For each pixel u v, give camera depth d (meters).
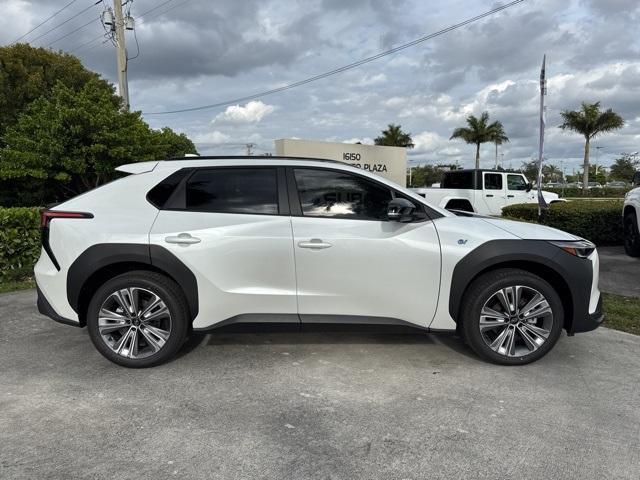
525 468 2.67
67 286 3.92
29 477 2.58
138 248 3.86
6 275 7.56
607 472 2.64
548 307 3.91
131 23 18.34
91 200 4.06
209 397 3.51
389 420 3.19
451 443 2.92
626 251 9.60
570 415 3.24
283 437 2.99
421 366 4.05
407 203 3.75
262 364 4.10
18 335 4.88
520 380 3.78
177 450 2.85
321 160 4.18
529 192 15.66
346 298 3.94
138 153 12.90
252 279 3.92
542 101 10.54
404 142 52.53
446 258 3.89
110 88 18.05
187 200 4.02
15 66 15.81
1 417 3.22
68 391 3.61
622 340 4.72
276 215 3.97
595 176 85.75
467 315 3.96
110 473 2.62
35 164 11.88
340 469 2.67
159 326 4.00
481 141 49.78
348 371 3.95
